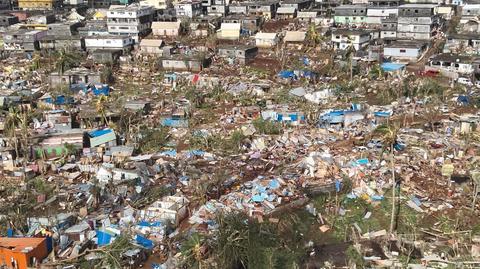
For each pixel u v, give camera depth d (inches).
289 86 3710.6
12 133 2704.2
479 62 3730.3
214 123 3024.1
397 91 3348.9
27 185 2239.2
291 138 2679.6
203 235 1740.9
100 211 2009.1
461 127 2684.5
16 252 1622.8
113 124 2933.1
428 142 2544.3
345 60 4131.4
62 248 1749.5
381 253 1692.9
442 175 2194.9
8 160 2469.2
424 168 2271.2
